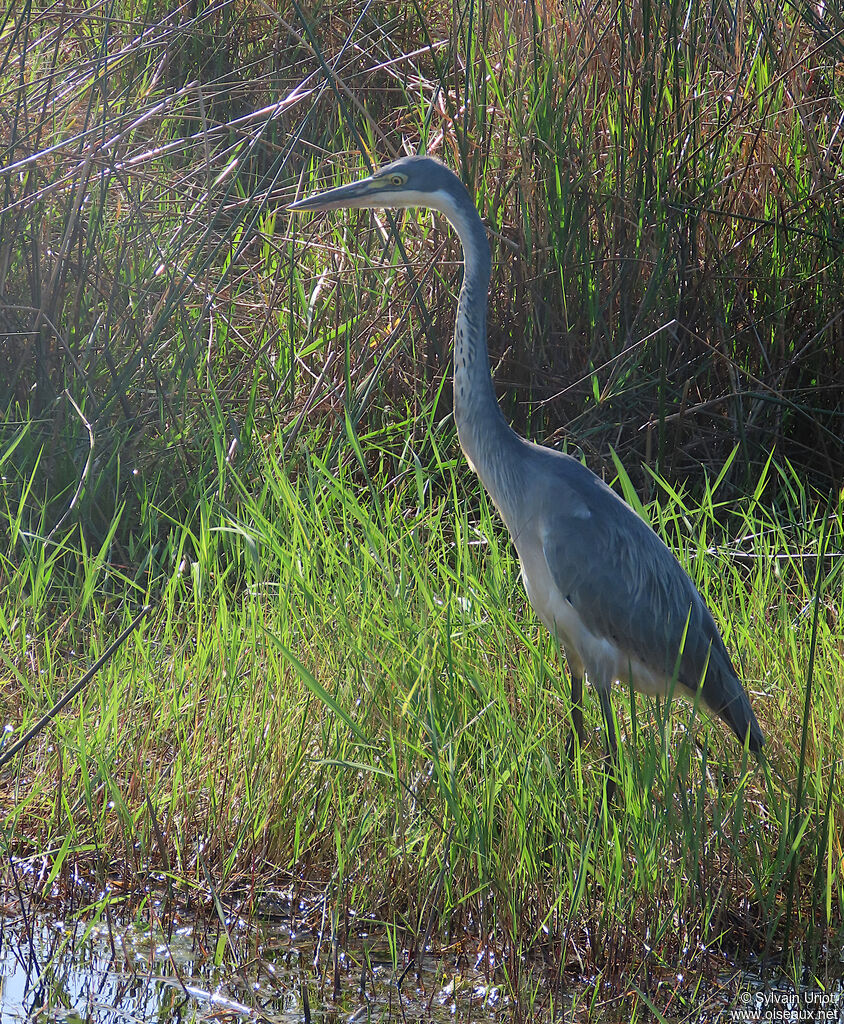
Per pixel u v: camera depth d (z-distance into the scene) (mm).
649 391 12836
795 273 13375
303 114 15570
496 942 7027
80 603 9805
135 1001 6605
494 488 9133
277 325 12562
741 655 9195
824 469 13109
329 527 10062
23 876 7449
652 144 12258
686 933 7035
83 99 12758
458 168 12461
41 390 11273
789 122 13469
